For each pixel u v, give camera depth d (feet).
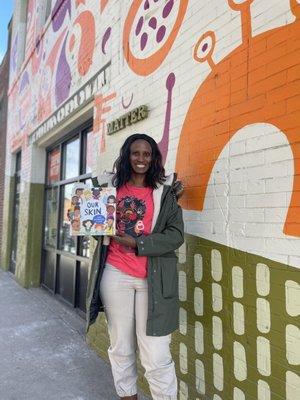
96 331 14.98
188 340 10.30
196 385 9.95
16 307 21.76
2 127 42.11
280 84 7.88
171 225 8.86
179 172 10.91
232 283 8.87
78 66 18.98
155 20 12.46
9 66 39.99
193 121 10.41
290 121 7.62
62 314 19.98
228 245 9.03
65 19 21.52
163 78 11.83
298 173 7.41
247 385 8.37
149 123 12.48
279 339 7.66
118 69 14.66
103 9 16.37
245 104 8.72
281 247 7.68
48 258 26.63
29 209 27.71
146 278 8.91
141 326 8.91
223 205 9.23
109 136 15.15
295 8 7.65
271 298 7.86
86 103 18.12
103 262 9.14
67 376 12.76
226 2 9.45
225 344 9.02
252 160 8.47
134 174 9.32
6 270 34.78
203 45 10.18
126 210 8.97
